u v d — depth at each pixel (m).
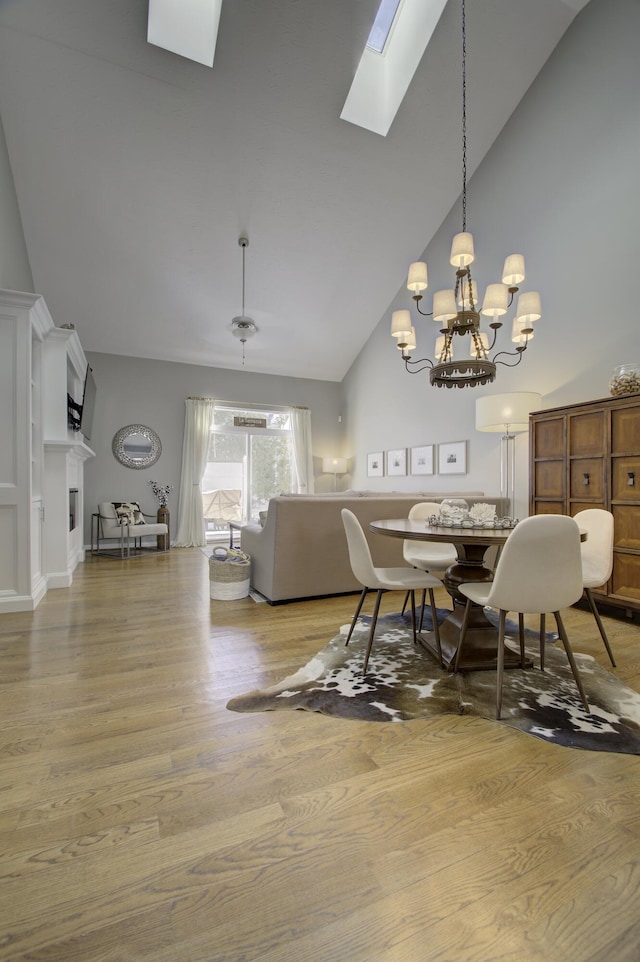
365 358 6.91
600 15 3.35
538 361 3.90
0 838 1.08
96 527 6.02
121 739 1.50
